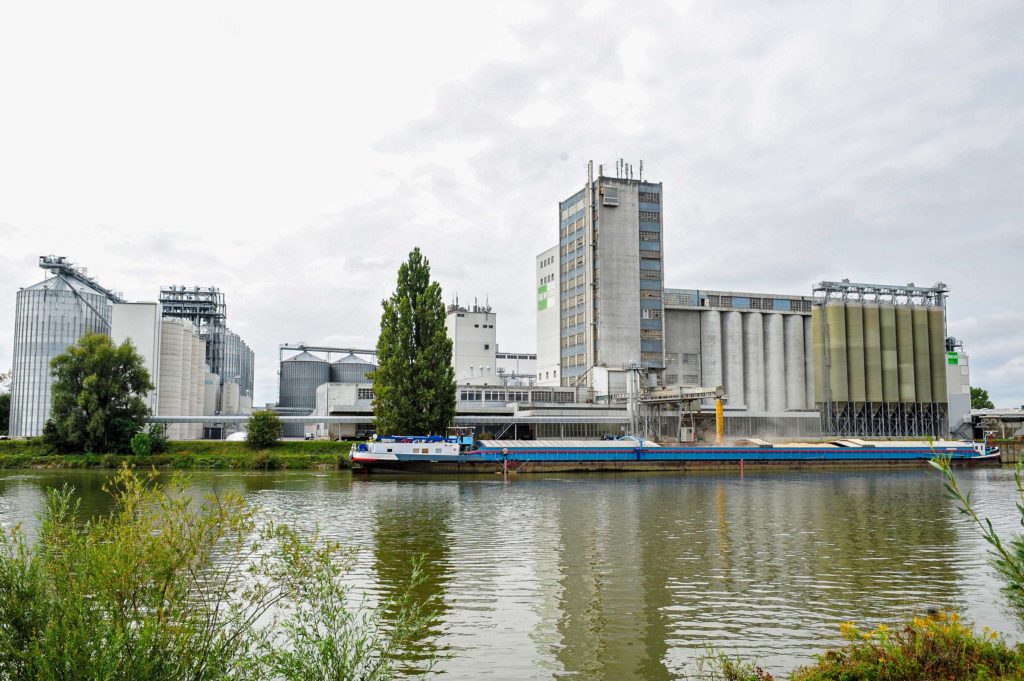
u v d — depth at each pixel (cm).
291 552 1514
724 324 15312
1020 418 16150
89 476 9044
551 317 16038
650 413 12838
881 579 3114
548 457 10556
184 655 1220
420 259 10650
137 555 1259
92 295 15512
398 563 3441
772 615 2555
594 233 14362
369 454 9744
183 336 15425
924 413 15250
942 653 1598
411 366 10369
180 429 14988
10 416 14925
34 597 1170
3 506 5759
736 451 11425
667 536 4294
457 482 8612
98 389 11025
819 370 14850
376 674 1510
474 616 2530
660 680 1942
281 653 1423
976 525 4797
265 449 11144
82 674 1086
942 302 15562
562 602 2722
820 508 5884
